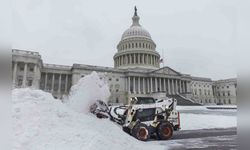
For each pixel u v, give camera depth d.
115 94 85.81
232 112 38.47
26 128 6.78
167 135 12.21
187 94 91.44
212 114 32.72
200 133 15.62
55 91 81.12
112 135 8.94
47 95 9.97
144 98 13.90
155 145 10.11
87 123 9.02
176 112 13.75
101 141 7.16
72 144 6.54
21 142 6.01
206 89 115.50
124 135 9.82
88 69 83.19
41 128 7.08
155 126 12.36
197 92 111.50
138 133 11.44
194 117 26.83
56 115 8.38
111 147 7.29
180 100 79.50
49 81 83.06
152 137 12.90
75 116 9.18
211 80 119.38
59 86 82.81
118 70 89.69
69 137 6.93
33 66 69.44
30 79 68.00
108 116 12.75
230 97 111.38
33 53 69.94
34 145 6.14
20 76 67.50
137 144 9.21
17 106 7.73
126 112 13.57
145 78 92.88
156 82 92.00
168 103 13.66
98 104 12.64
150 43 109.88
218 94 118.31
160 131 12.10
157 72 92.62
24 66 67.94
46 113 8.12
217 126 20.14
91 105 12.43
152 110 12.82
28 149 5.88
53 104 9.24
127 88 88.25
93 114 12.08
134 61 100.81
